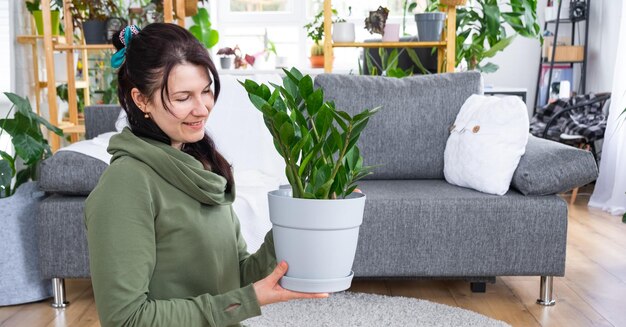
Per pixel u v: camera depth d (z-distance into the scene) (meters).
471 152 2.79
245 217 2.72
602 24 5.61
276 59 5.88
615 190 4.54
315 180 1.01
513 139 2.70
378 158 3.11
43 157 3.16
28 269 2.74
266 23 6.29
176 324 1.03
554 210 2.59
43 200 2.66
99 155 2.64
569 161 2.60
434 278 2.73
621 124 4.55
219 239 1.16
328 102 1.01
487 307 2.70
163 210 1.08
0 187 2.86
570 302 2.77
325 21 3.68
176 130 1.10
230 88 3.25
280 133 0.97
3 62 3.68
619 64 4.64
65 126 3.86
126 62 1.08
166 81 1.05
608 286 2.98
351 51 6.23
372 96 3.14
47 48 3.71
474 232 2.61
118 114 3.36
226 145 3.15
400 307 2.64
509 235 2.61
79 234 2.61
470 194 2.69
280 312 2.58
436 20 3.71
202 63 1.07
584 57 5.75
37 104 4.14
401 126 3.11
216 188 1.15
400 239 2.62
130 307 1.01
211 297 1.06
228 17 6.29
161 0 4.03
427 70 4.32
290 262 1.01
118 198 1.04
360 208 1.00
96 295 1.03
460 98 3.16
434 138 3.12
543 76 6.02
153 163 1.09
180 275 1.12
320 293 1.00
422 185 2.94
